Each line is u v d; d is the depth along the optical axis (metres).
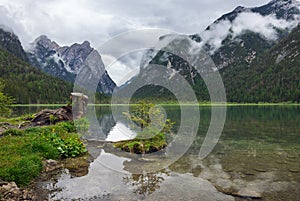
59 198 7.07
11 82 96.19
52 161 9.85
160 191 7.67
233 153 12.56
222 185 8.19
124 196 7.28
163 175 9.19
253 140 16.08
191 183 8.36
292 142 15.43
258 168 10.04
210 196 7.32
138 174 9.23
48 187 7.81
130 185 8.14
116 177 8.88
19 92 88.31
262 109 60.38
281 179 8.77
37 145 10.73
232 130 20.81
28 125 19.03
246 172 9.54
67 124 17.53
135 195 7.36
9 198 6.63
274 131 20.22
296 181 8.58
